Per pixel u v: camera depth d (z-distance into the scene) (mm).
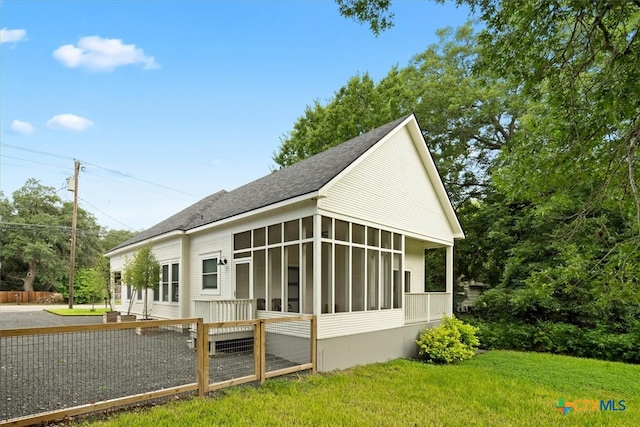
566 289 4730
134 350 9242
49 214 38219
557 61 4449
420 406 5953
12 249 35344
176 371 7113
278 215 9047
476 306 16344
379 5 5582
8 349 9297
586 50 4266
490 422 5402
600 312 12555
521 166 5168
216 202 15914
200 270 12438
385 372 8188
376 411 5605
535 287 4781
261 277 9836
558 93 4438
